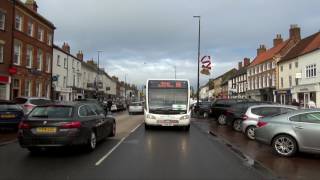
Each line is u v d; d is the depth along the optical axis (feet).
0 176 28.04
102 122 45.55
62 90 163.32
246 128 53.98
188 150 42.01
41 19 133.39
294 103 95.91
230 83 296.10
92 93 221.05
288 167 32.12
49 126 36.83
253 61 237.66
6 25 106.83
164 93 67.51
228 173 29.53
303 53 147.84
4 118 57.26
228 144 47.96
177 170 30.50
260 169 31.19
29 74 123.13
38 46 131.75
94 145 41.42
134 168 31.17
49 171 29.86
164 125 66.44
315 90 136.05
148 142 48.98
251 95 226.58
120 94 363.97
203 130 69.46
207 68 121.90
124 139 52.16
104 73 266.77
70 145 37.01
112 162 33.86
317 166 32.63
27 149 41.86
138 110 150.82
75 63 185.78
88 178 27.40
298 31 184.34
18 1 113.09
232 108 69.21
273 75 188.65
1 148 42.88
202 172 29.81
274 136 38.24
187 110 67.10
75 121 37.60
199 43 126.62
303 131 36.70
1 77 102.94
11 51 109.81
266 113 53.78
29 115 38.58
